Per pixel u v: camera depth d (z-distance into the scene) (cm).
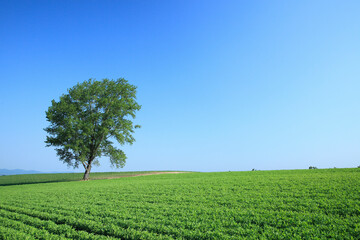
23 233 1181
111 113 4891
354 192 1761
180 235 1091
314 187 2114
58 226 1302
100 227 1251
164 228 1180
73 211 1683
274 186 2367
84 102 4953
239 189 2327
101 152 5019
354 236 968
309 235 995
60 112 4712
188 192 2331
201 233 1081
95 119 4809
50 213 1662
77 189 3058
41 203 2062
